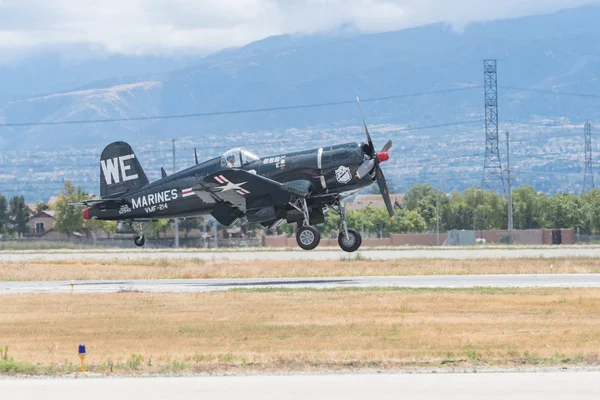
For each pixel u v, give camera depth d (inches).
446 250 5511.8
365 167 2770.7
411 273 3238.2
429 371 1396.4
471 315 2076.8
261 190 2770.7
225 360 1534.2
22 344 1813.5
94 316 2175.2
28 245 7711.6
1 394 1262.3
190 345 1766.7
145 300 2440.9
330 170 2778.1
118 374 1406.3
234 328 1956.2
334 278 3093.0
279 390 1264.8
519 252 5049.2
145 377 1376.7
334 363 1473.9
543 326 1911.9
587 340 1720.0
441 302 2282.2
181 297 2487.7
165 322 2059.5
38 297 2559.1
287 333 1879.9
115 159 3255.4
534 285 2662.4
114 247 7790.4
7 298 2544.3
